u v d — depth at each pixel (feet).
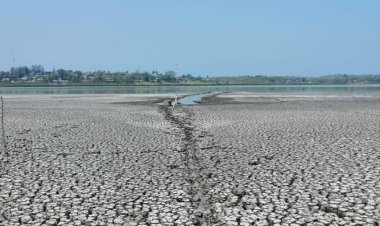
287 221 34.24
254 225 33.47
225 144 69.67
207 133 82.79
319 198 39.99
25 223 34.30
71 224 34.01
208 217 35.32
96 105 171.42
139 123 101.09
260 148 65.51
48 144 70.59
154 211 36.88
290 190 42.70
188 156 60.34
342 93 328.29
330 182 45.34
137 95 282.56
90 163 55.93
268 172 50.24
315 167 52.26
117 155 61.26
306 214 35.81
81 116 119.44
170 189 43.57
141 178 48.06
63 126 94.84
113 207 38.09
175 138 76.64
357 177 47.16
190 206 38.19
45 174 50.11
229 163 55.47
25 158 59.36
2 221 34.71
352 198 39.83
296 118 109.70
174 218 35.09
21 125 97.14
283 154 60.64
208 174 49.65
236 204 38.70
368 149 63.31
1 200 40.19
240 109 144.15
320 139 73.15
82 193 42.34
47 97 254.27
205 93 324.80
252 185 44.75
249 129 87.45
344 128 87.30
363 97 245.04
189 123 100.68
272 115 119.24
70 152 63.62
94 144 70.54
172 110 141.49
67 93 340.18
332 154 59.93
